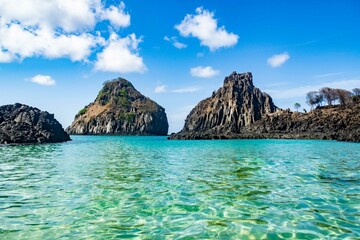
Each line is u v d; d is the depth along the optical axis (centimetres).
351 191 1426
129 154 3800
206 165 2497
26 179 1842
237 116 15338
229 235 905
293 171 2080
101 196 1391
